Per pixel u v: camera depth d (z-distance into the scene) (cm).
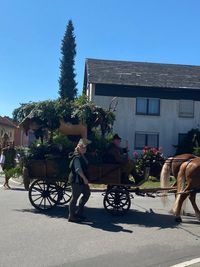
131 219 1212
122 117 3803
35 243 908
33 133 1412
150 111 3847
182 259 816
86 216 1241
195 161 1200
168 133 3853
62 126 1330
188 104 3881
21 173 1362
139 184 1258
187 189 1195
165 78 3934
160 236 1010
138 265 770
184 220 1217
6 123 7919
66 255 823
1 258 791
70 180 1155
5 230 1027
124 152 1340
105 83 3722
